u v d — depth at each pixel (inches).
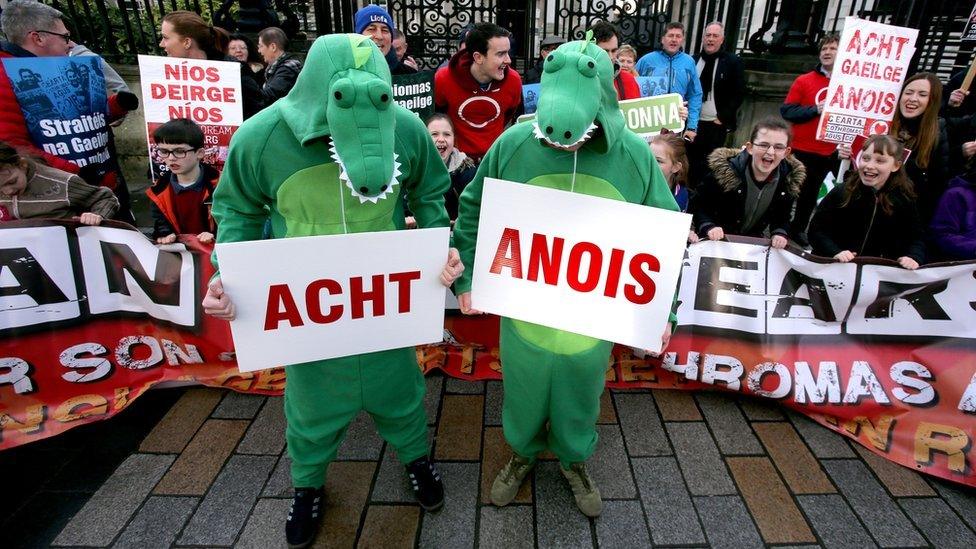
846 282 98.0
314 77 55.0
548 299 68.7
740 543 76.7
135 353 102.7
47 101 113.2
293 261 60.4
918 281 94.8
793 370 101.5
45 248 93.3
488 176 70.0
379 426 78.7
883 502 83.1
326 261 61.6
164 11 221.5
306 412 69.7
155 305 100.7
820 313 100.9
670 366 107.2
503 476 83.1
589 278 66.5
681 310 106.1
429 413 101.3
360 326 66.6
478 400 105.0
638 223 62.6
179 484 85.1
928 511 81.7
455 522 79.7
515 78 140.3
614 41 151.3
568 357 68.7
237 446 92.7
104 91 125.1
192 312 102.0
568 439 75.0
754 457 91.5
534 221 65.9
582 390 71.4
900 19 219.8
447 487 85.5
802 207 162.4
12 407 95.5
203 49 135.0
